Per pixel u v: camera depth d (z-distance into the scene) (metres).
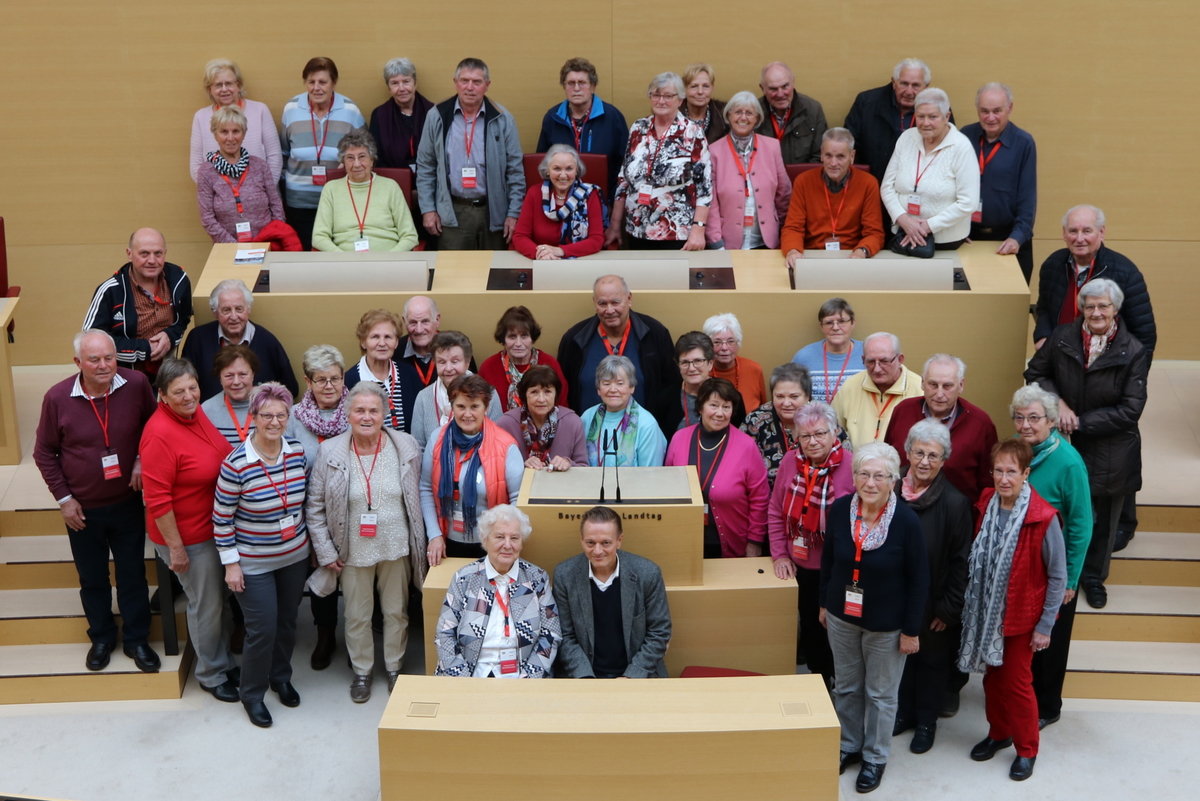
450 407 5.45
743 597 4.98
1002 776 4.85
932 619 4.84
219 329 5.71
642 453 5.42
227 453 5.09
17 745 5.05
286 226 6.75
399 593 5.23
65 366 7.85
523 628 4.69
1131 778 4.84
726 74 7.49
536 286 6.07
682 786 4.12
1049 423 4.75
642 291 6.00
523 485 5.06
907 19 7.33
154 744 5.05
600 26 7.41
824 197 6.42
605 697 4.26
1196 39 7.23
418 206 7.02
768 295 5.99
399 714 4.14
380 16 7.38
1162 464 6.37
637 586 4.77
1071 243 5.48
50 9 7.29
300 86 7.48
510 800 4.15
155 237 5.64
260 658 5.09
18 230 7.67
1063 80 7.38
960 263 6.23
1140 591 5.68
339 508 5.02
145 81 7.44
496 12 7.38
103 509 5.14
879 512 4.56
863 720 4.86
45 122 7.49
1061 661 5.05
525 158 6.91
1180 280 7.67
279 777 4.85
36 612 5.54
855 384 5.53
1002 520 4.66
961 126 7.44
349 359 6.12
